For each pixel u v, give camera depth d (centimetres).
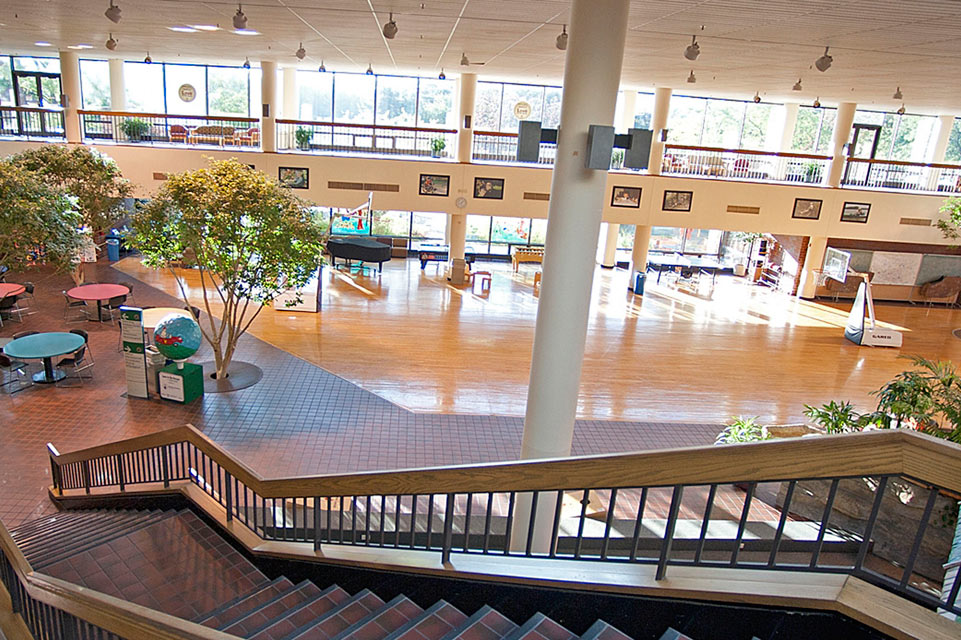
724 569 247
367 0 743
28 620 333
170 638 195
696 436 971
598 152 457
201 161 1619
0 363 1049
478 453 869
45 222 829
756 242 2212
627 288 1959
